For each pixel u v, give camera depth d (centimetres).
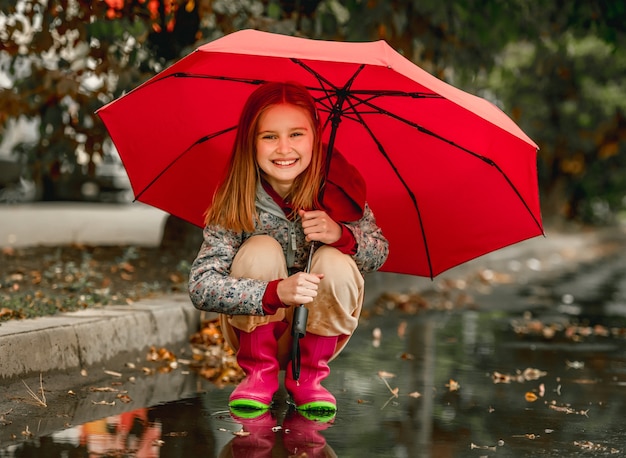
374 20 940
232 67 471
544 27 1155
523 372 695
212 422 489
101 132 1031
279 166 472
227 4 910
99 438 452
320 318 493
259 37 421
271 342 509
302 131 471
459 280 1429
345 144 507
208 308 468
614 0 1095
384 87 464
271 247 477
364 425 499
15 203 2589
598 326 973
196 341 725
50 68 998
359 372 663
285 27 860
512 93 2308
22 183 2598
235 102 496
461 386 628
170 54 925
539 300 1231
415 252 527
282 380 611
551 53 1273
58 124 1011
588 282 1541
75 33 943
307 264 480
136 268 962
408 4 986
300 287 450
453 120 464
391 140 495
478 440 483
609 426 526
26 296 704
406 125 484
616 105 2372
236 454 431
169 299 750
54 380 566
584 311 1122
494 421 527
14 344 540
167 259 1033
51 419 486
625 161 3012
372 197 518
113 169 2703
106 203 2711
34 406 510
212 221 484
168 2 827
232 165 479
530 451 465
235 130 502
